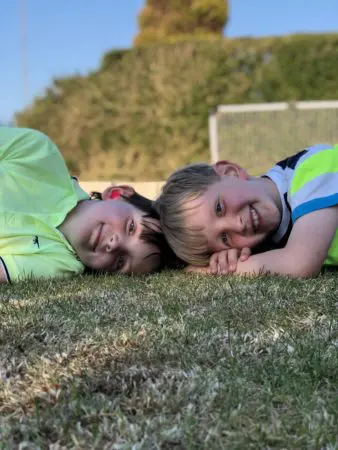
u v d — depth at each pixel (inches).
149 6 389.1
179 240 77.4
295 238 74.7
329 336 49.2
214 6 382.6
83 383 41.1
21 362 44.9
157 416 36.5
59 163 90.7
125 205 82.7
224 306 58.4
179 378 41.4
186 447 33.4
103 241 79.4
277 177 82.1
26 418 36.9
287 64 290.2
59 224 82.6
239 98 292.4
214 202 75.4
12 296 66.4
